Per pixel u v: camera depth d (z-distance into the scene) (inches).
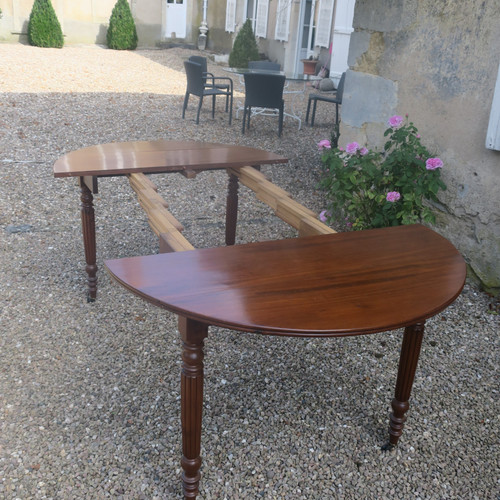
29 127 256.5
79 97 326.6
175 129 275.7
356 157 151.7
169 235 83.2
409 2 147.7
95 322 118.3
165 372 103.1
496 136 125.6
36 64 420.2
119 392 97.3
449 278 71.8
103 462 82.4
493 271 136.0
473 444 90.4
